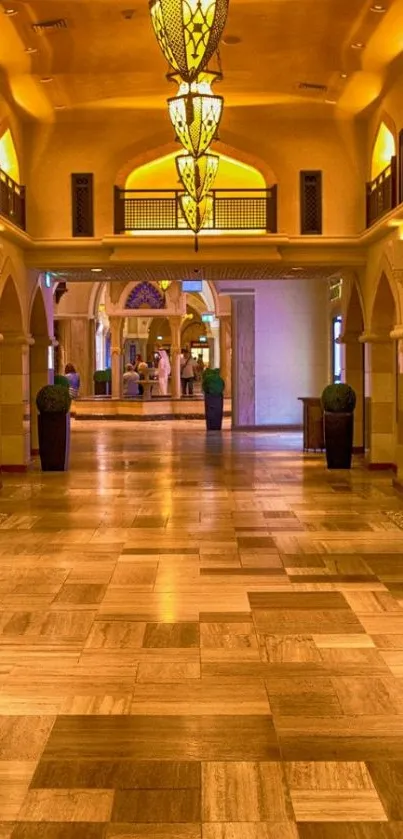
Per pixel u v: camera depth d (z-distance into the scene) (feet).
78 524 29.68
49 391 44.83
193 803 10.82
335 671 15.47
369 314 44.70
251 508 32.89
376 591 20.76
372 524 29.35
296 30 32.09
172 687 14.75
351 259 45.01
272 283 72.23
